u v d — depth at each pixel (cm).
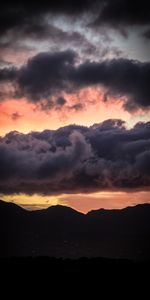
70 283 5753
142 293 5422
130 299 5200
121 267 6519
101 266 6562
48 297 5219
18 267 6425
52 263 6700
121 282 5822
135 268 6475
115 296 5300
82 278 5962
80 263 6750
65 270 6322
